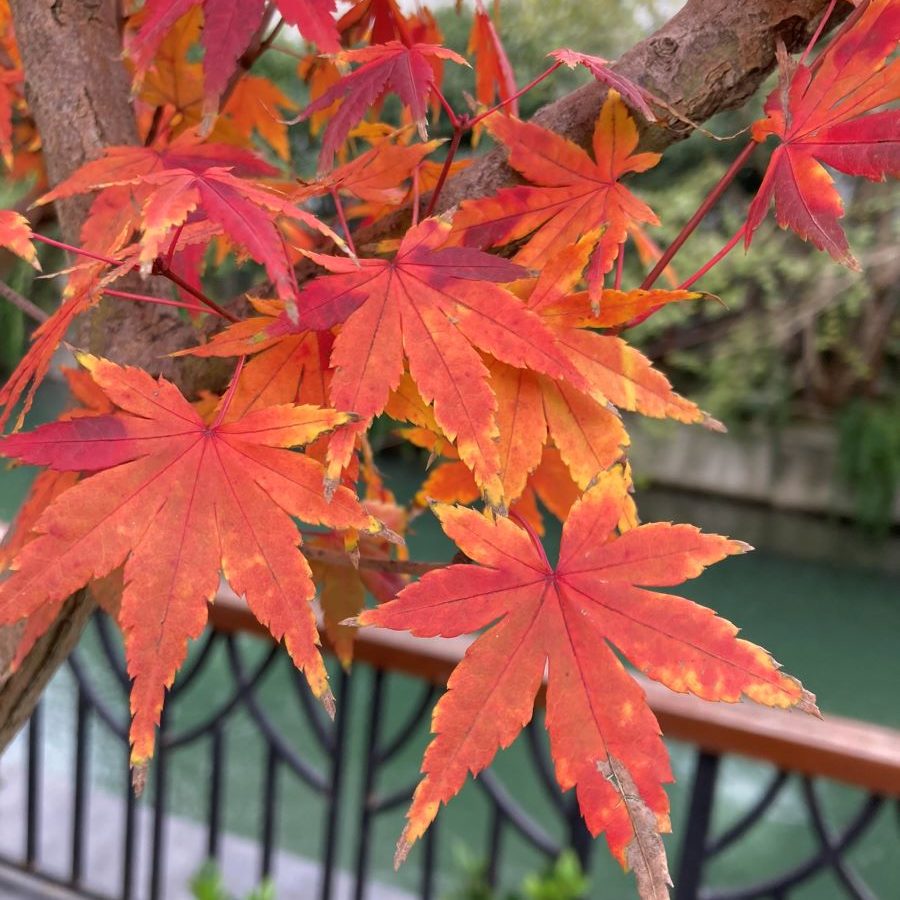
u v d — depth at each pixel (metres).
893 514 3.20
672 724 0.60
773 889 0.61
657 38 0.25
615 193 0.25
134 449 0.21
